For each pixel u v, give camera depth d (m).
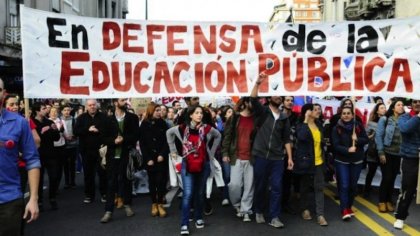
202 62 7.50
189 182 6.65
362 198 9.05
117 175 7.48
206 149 6.81
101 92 7.32
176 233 6.63
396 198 8.92
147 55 7.42
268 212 7.91
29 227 7.03
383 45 7.44
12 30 20.50
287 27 7.50
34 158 4.07
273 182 6.96
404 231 6.61
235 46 7.50
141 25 7.39
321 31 7.48
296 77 7.52
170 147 7.07
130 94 7.39
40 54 7.06
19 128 3.98
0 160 3.87
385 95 7.47
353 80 7.50
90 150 8.88
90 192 8.95
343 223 7.12
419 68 7.40
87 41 7.25
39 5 24.11
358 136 7.25
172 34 7.45
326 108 11.58
